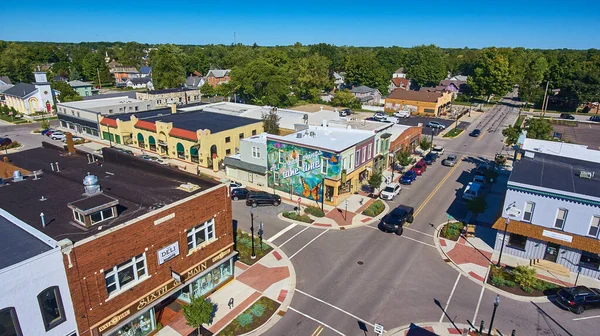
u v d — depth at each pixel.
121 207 23.03
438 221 38.31
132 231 19.86
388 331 22.92
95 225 20.50
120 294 19.83
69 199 24.22
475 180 47.88
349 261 30.62
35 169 30.56
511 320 24.00
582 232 28.52
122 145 65.69
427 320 23.89
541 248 30.44
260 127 61.94
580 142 49.97
